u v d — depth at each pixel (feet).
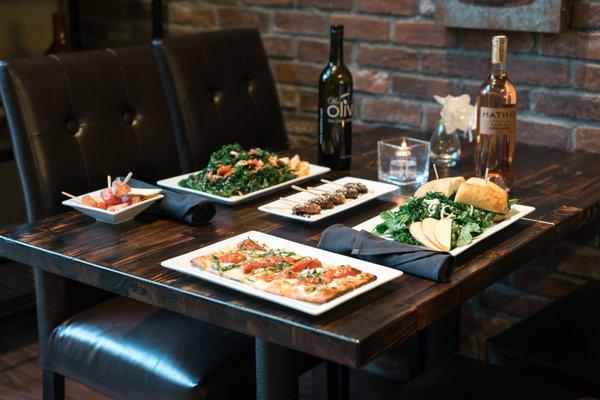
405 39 8.73
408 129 8.89
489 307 8.74
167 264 5.35
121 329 6.65
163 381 6.25
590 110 7.91
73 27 10.72
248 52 8.55
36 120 6.81
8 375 9.00
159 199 6.28
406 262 5.33
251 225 6.15
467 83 8.48
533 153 7.88
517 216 6.01
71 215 6.38
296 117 9.63
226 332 6.56
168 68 7.96
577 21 7.81
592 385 6.28
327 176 7.14
